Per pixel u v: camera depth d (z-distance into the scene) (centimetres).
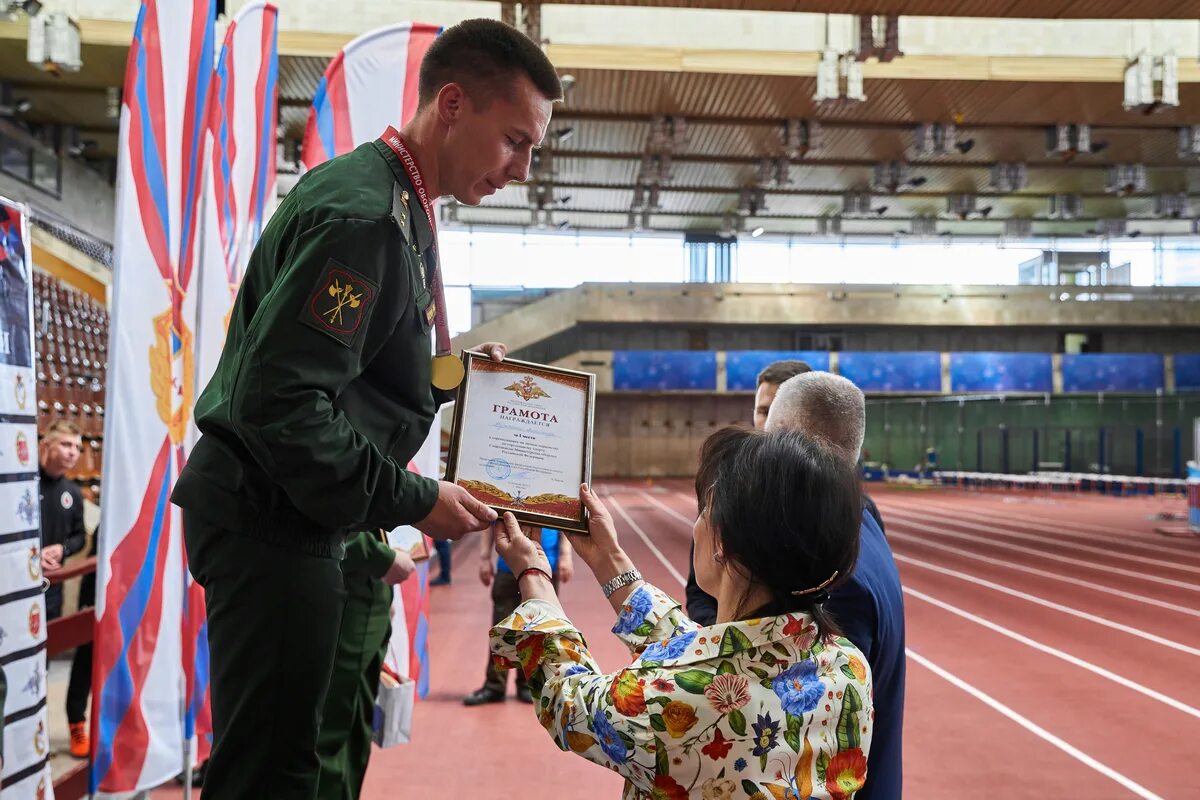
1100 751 449
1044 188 2520
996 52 1475
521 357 3291
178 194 313
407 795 383
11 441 218
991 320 3272
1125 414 2520
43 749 228
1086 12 1035
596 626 736
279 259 149
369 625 231
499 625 141
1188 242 3350
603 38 1441
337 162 157
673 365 3247
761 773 118
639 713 120
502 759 427
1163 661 640
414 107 414
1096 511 2025
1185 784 404
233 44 363
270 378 136
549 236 3366
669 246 3394
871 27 1277
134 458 297
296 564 154
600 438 3412
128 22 1305
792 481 125
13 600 217
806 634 125
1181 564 1162
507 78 163
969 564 1155
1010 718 505
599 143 2027
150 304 302
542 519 161
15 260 224
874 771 180
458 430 164
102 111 1756
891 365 3216
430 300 165
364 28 1298
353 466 139
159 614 307
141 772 298
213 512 152
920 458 2973
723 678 120
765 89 1566
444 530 153
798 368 288
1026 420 2677
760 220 3084
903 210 2858
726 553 129
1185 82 1443
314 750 161
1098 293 3262
